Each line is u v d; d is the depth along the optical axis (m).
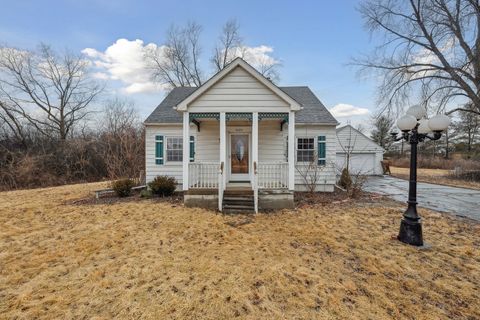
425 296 3.23
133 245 4.91
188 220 6.61
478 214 7.39
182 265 4.03
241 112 7.81
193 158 10.40
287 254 4.50
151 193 9.80
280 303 3.07
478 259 4.32
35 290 3.31
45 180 15.51
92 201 9.08
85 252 4.55
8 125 19.03
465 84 14.09
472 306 3.04
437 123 4.64
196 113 7.95
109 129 21.86
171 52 24.84
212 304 3.03
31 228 5.97
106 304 3.02
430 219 6.83
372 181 16.55
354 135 20.89
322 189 10.80
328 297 3.19
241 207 7.57
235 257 4.36
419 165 29.11
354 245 4.95
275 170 8.28
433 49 14.87
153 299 3.12
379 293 3.29
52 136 20.62
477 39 13.74
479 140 28.30
